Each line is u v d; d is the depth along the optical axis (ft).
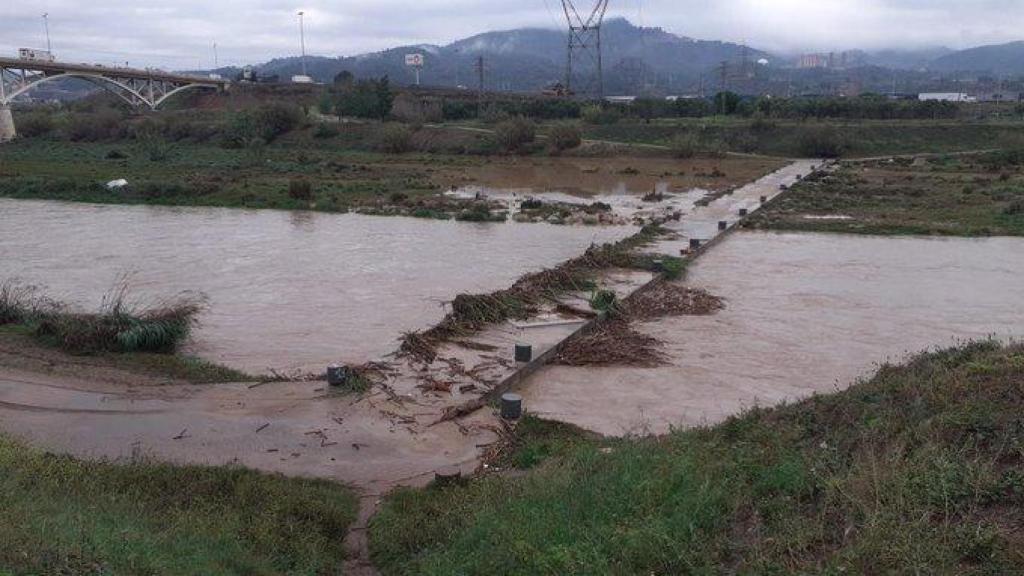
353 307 66.28
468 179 184.65
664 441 33.17
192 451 36.01
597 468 29.32
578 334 58.18
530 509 25.63
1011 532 18.11
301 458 35.73
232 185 152.87
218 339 56.29
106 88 318.65
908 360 45.98
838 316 65.05
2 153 240.12
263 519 27.58
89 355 48.98
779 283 77.56
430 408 42.29
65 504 25.32
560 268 76.28
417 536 27.25
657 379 49.78
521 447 37.83
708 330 60.80
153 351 51.67
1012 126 256.73
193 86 362.33
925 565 16.90
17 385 43.42
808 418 32.19
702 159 234.99
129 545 21.61
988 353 36.11
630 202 143.95
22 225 111.04
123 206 132.87
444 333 56.13
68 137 289.94
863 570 17.51
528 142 250.37
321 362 51.11
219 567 22.36
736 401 45.88
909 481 20.75
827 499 21.21
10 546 19.34
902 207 129.90
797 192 151.33
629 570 20.04
